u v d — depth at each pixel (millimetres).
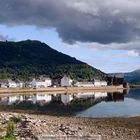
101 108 101062
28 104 114875
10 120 45812
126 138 42875
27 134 35875
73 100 137125
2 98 148125
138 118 72000
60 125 48875
